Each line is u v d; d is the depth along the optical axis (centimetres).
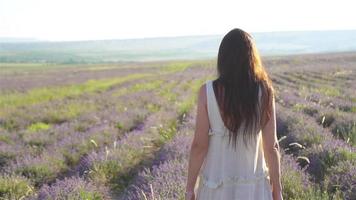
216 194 338
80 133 1302
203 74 4809
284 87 2694
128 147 1073
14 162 1023
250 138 328
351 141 1030
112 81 4366
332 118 1364
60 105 2211
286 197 666
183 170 746
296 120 1272
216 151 337
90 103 2272
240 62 324
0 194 816
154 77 4666
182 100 2162
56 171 944
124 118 1590
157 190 673
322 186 725
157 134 1240
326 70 4072
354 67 4347
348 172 738
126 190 820
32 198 750
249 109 321
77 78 5047
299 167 802
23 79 5194
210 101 329
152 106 1970
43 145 1240
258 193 340
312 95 2058
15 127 1672
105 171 915
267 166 351
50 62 16025
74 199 708
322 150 891
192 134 1130
